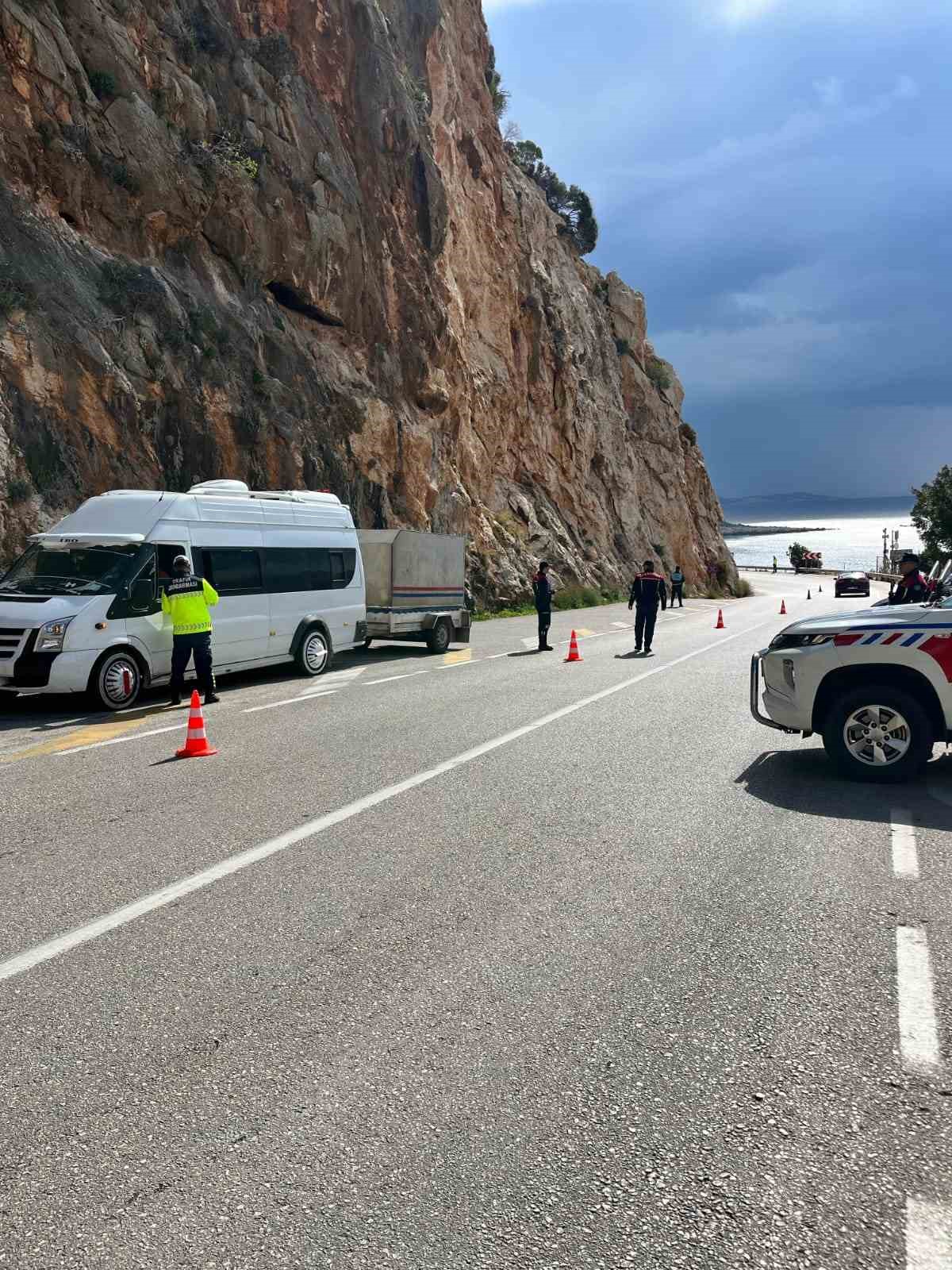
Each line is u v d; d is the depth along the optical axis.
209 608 12.80
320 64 29.33
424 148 33.09
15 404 16.61
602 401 52.59
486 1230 2.34
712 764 7.88
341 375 27.02
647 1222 2.37
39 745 9.03
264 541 13.99
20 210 18.53
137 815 6.38
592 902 4.66
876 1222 2.37
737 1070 3.09
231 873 5.13
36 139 19.09
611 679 13.91
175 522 12.48
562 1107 2.88
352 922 4.41
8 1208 2.44
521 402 42.81
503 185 43.94
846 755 7.16
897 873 5.04
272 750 8.59
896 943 4.11
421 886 4.91
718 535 65.75
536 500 43.00
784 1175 2.55
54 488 16.77
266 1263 2.24
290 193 25.91
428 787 7.11
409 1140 2.72
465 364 35.38
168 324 20.61
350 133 30.14
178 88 22.84
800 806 6.48
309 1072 3.10
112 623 11.27
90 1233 2.35
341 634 15.54
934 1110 2.86
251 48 26.64
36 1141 2.74
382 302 29.83
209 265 23.38
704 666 15.67
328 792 6.96
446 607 18.97
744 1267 2.22
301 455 23.42
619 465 52.66
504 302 41.59
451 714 10.58
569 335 49.84
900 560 10.99
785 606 39.75
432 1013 3.51
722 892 4.79
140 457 18.88
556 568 40.00
